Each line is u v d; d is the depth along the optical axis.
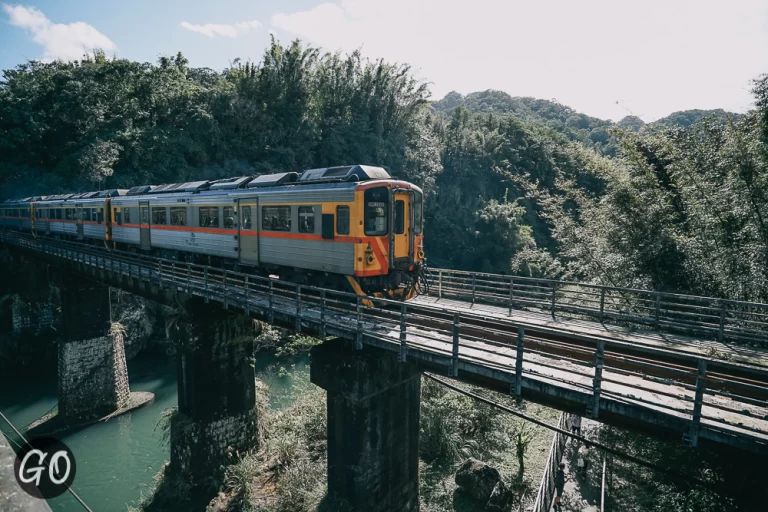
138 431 24.78
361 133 49.50
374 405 11.79
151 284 19.23
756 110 13.80
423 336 9.71
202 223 18.73
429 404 19.59
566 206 56.62
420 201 14.26
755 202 13.12
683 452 13.88
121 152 40.19
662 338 11.63
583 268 19.25
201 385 17.59
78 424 25.33
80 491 19.59
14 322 32.59
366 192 12.53
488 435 19.00
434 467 17.28
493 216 53.22
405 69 53.50
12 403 27.72
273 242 15.27
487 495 15.24
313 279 14.88
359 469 11.80
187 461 17.48
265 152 46.62
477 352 10.34
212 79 66.12
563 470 14.51
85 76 40.56
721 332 11.30
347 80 52.41
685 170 16.12
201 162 44.47
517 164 67.56
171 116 45.22
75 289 25.27
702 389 6.63
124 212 24.34
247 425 18.81
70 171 37.88
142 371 32.09
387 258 13.16
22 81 40.12
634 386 7.13
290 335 31.33
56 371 32.06
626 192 17.58
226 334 17.92
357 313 10.77
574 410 8.17
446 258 57.50
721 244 14.84
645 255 16.70
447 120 83.19
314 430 19.31
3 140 36.16
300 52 47.84
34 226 35.22
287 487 15.57
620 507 13.05
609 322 13.77
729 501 10.45
